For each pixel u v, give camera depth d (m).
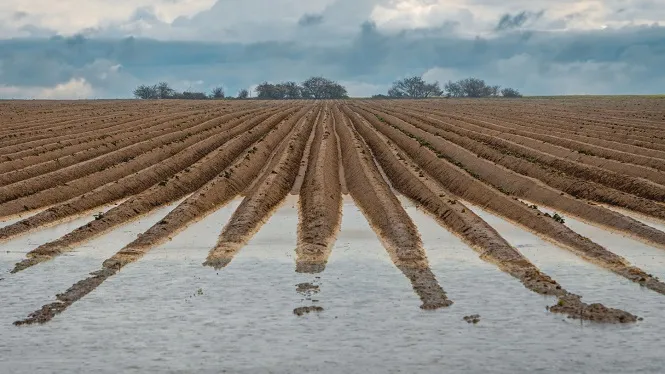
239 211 68.19
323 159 97.75
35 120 166.75
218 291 43.47
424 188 78.19
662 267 47.94
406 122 168.25
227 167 100.12
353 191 82.75
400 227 58.62
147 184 85.12
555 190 75.12
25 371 32.03
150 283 45.34
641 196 74.38
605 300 40.88
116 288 44.28
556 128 145.00
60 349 34.50
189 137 126.75
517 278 45.62
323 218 62.66
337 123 167.38
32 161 97.38
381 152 113.25
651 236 55.78
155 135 132.50
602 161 91.31
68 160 98.69
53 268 49.22
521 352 33.44
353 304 40.69
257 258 51.66
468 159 98.19
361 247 55.09
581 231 60.03
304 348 34.28
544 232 58.53
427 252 53.25
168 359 33.22
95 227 61.53
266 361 32.84
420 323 37.44
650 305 39.78
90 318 38.72
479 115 195.50
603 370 31.44
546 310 39.19
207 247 55.50
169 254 53.12
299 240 57.44
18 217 68.44
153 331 36.75
